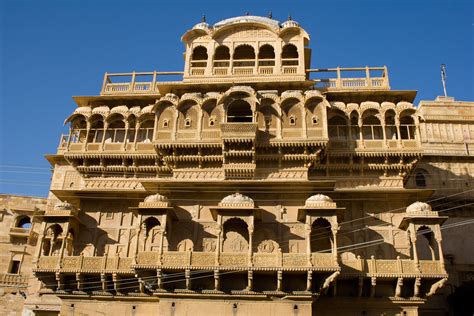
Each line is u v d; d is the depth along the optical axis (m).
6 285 44.78
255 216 29.28
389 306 28.66
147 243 31.02
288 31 37.84
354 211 31.52
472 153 44.56
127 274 29.38
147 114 35.56
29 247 46.50
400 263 28.28
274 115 33.22
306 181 30.12
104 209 32.91
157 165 34.19
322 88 35.47
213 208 28.36
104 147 34.78
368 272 28.22
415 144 32.84
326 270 26.75
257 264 27.20
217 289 27.42
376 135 34.38
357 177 33.03
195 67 38.38
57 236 33.50
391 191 30.92
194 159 32.97
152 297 29.73
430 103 47.03
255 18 40.47
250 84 35.22
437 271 27.89
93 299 30.16
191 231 30.61
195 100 34.00
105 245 31.88
